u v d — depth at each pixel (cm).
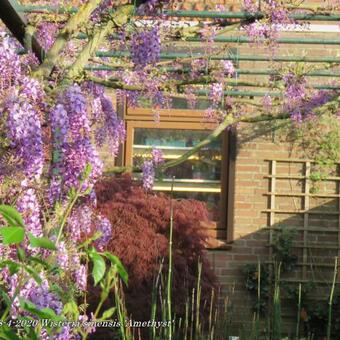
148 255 639
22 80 318
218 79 629
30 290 240
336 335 862
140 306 617
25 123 303
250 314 855
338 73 687
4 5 411
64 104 327
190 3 577
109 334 578
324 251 898
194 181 913
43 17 497
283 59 648
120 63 591
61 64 436
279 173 904
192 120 920
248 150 908
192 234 666
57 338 246
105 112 488
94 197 352
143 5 443
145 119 917
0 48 314
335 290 866
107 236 379
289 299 883
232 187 905
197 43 711
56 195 321
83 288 310
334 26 898
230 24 540
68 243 321
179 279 638
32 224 296
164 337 387
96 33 446
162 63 603
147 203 664
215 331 456
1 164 303
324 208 904
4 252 257
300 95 684
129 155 909
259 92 762
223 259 895
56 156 321
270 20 535
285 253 885
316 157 900
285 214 905
